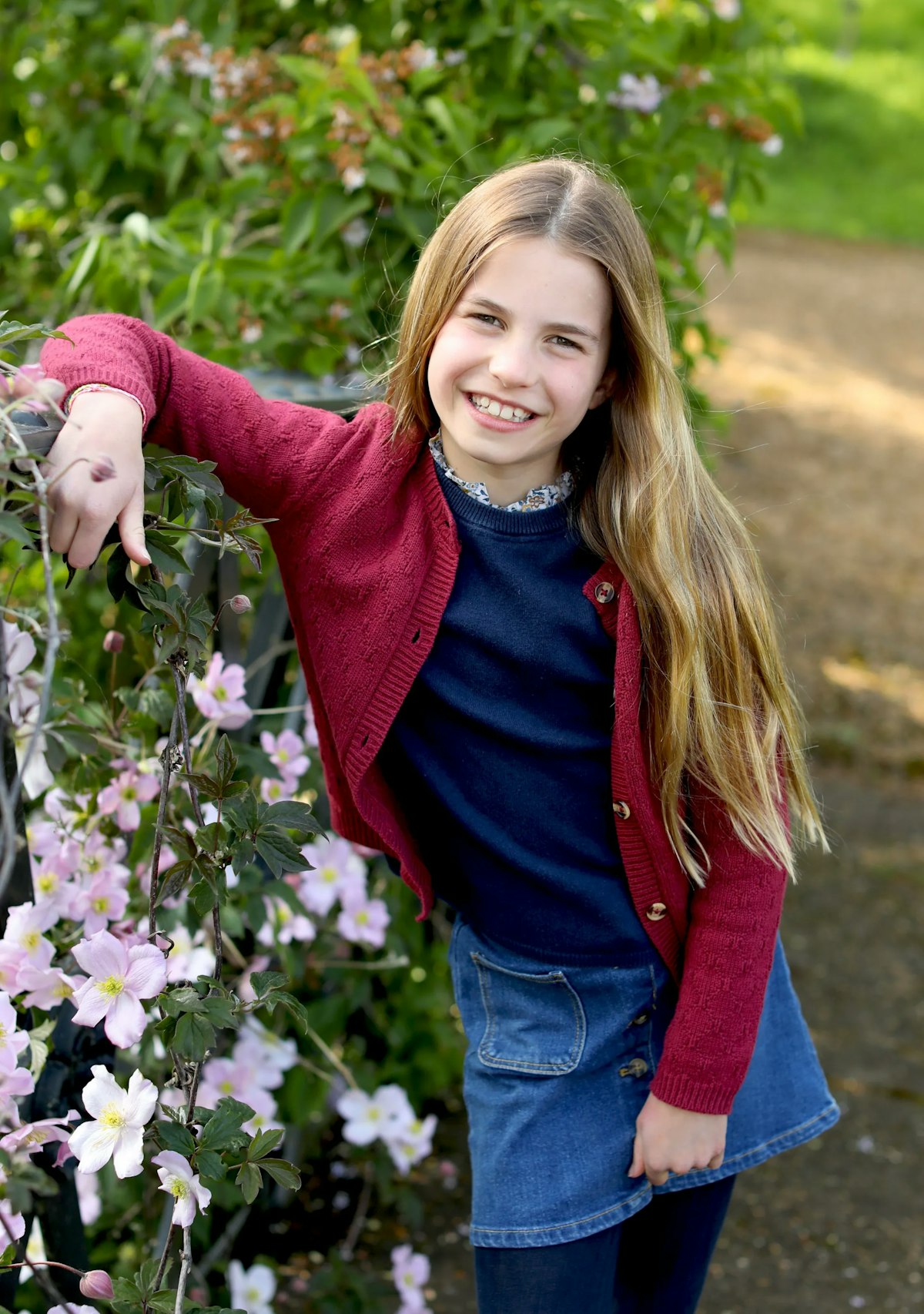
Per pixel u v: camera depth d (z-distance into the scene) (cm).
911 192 1490
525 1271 134
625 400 135
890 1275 214
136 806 147
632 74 236
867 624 550
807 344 984
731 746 133
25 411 104
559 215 127
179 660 112
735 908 134
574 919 139
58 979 122
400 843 138
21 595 214
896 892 352
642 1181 139
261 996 114
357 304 220
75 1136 111
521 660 133
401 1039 219
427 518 134
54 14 267
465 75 244
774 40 265
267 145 227
